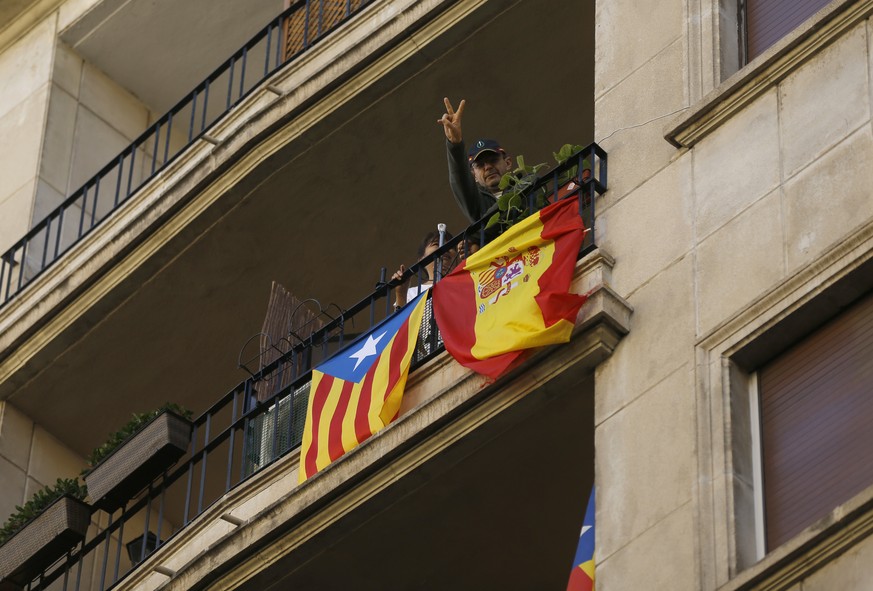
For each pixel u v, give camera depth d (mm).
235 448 33594
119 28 38031
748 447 20969
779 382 21219
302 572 24859
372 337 25203
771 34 24109
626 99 24734
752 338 21281
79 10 38031
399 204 31672
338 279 32594
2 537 30156
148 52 38438
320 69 30484
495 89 30469
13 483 33094
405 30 29828
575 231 23438
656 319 22375
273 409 26641
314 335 26688
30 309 33156
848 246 20812
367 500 23891
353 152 30938
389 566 24969
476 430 23172
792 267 21406
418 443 23562
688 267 22469
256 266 32219
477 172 26078
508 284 23625
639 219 23406
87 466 34219
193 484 34281
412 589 25453
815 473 20391
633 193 23719
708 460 20750
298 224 31734
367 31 30594
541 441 23297
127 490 28719
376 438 23875
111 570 33344
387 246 32219
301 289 32656
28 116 37344
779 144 22406
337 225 31875
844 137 21719
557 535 24656
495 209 24906
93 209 34094
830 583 18859
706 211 22719
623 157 24188
